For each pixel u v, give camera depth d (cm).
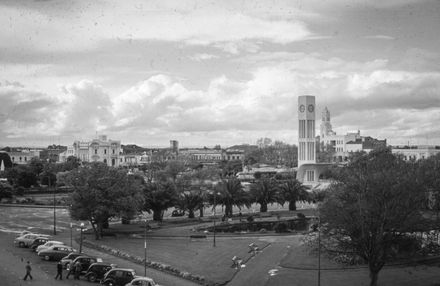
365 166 9112
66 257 9106
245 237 12638
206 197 16325
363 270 8925
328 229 8300
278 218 15662
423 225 8262
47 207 18800
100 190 12312
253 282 8331
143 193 14638
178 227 14225
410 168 8831
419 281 8244
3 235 12581
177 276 8762
